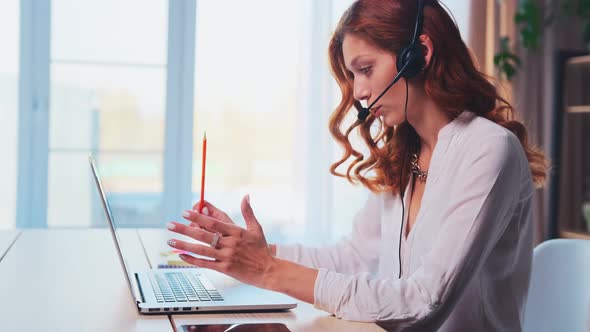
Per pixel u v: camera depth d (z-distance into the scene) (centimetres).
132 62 332
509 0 351
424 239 127
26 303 112
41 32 320
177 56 334
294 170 342
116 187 336
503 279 129
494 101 134
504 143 120
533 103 357
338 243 153
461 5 343
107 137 333
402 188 141
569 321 138
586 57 324
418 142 142
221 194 347
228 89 340
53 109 325
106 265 146
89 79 328
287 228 347
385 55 129
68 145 328
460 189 117
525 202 127
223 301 113
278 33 340
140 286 124
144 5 330
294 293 111
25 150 321
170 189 339
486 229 114
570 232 330
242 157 346
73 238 181
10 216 324
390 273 138
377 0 131
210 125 342
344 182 340
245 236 113
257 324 103
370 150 148
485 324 127
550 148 350
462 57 132
